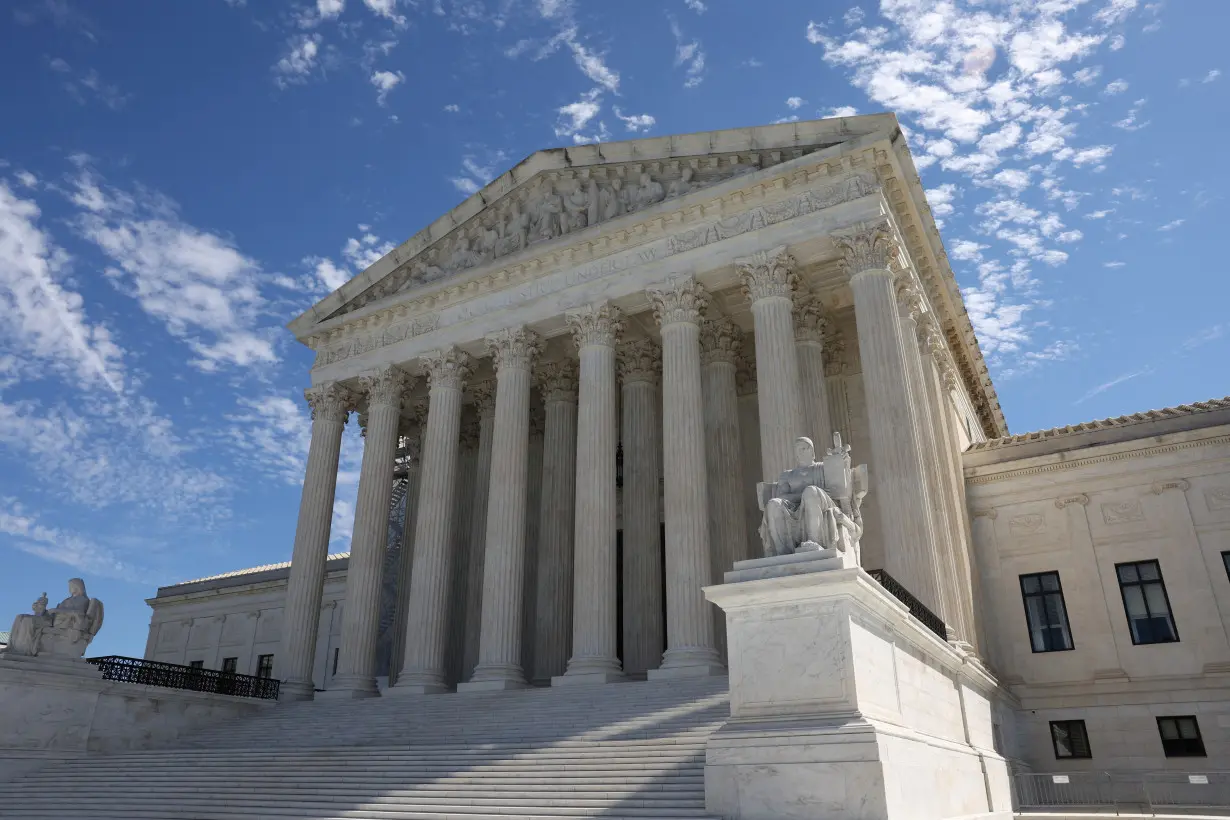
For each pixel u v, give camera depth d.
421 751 22.73
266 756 24.67
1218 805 28.41
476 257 40.34
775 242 32.25
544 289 37.34
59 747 27.86
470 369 40.25
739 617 16.05
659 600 36.56
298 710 33.09
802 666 15.22
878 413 28.44
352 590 37.38
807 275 34.62
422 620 35.06
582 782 18.38
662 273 34.31
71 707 28.45
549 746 21.55
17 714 27.09
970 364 44.59
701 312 35.84
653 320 38.81
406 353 40.44
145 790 23.11
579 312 35.66
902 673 17.58
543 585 38.69
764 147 33.81
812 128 32.91
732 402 37.62
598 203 37.47
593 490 32.81
